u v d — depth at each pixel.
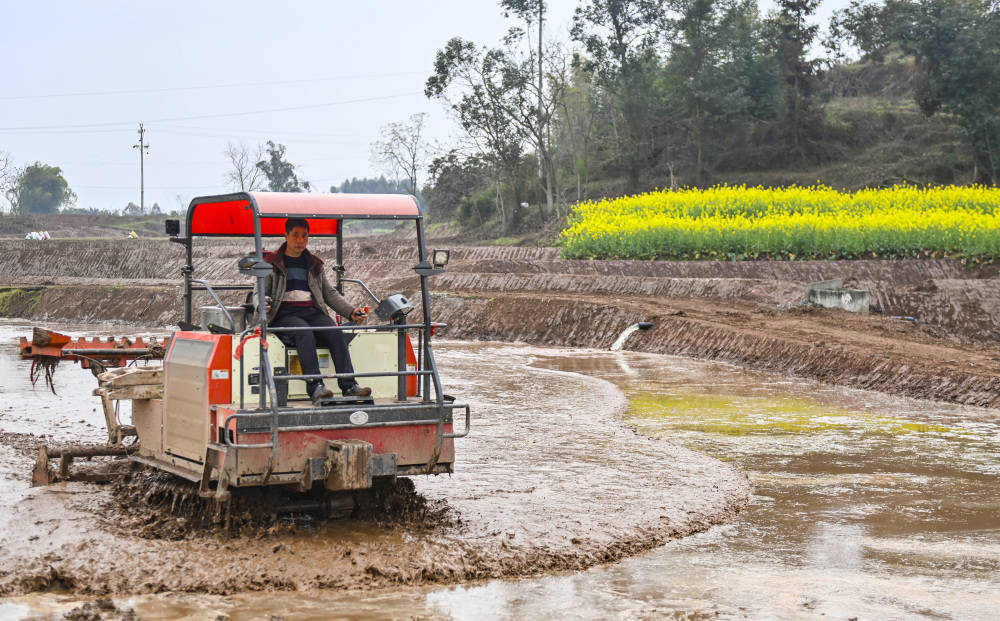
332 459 7.60
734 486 10.32
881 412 15.70
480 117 67.38
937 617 6.48
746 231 35.69
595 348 27.41
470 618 6.34
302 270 8.52
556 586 7.10
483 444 12.40
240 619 6.21
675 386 18.84
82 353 11.12
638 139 68.88
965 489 10.41
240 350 7.95
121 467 10.59
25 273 61.41
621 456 11.79
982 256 31.94
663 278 32.88
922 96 64.06
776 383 19.36
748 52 66.00
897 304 27.75
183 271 9.08
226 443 7.42
